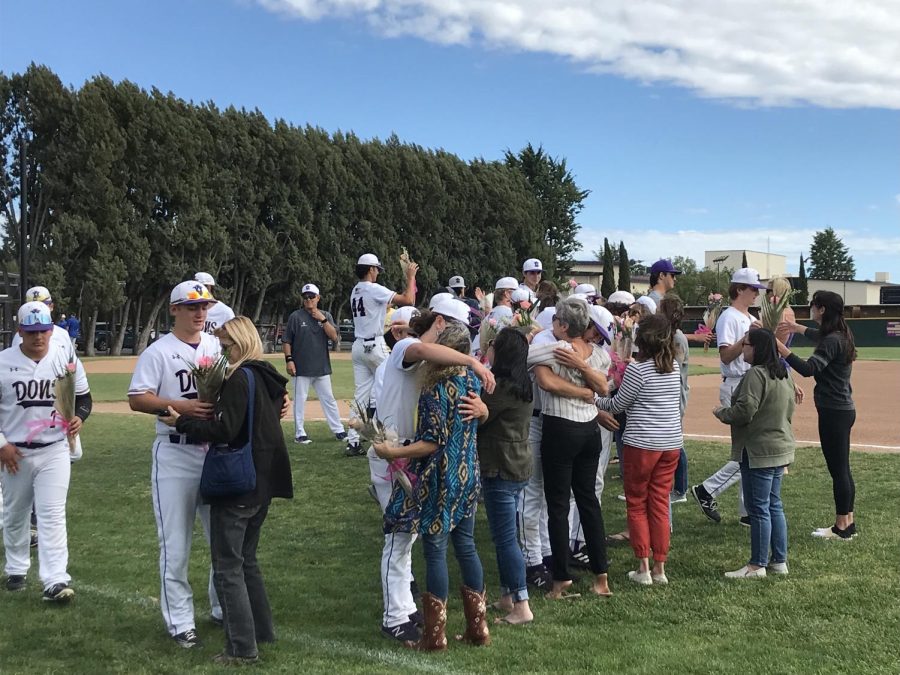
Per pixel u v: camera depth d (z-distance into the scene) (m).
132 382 4.04
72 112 30.88
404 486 4.00
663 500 5.04
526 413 4.36
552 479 4.74
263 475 3.88
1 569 5.33
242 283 37.72
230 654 3.81
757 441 4.99
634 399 4.95
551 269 54.16
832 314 5.72
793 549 5.60
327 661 3.83
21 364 4.66
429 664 3.79
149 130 33.12
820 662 3.76
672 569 5.29
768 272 111.12
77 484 7.79
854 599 4.60
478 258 49.59
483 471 4.32
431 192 45.94
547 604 4.69
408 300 8.42
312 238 39.38
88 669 3.73
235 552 3.82
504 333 4.46
